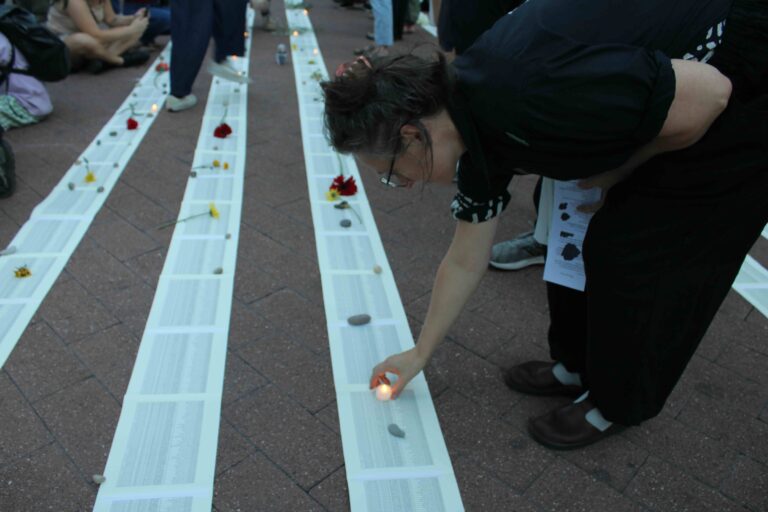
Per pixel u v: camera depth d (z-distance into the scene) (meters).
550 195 2.22
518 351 2.49
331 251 3.12
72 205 3.42
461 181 1.66
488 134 1.33
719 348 2.57
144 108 5.16
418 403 2.19
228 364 2.33
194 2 4.77
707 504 1.87
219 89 5.74
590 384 1.91
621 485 1.92
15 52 4.47
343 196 3.71
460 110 1.30
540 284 2.96
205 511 1.76
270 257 3.05
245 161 4.18
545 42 1.22
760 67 1.32
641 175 1.54
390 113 1.26
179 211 3.43
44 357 2.30
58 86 5.64
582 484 1.92
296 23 9.03
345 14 10.16
